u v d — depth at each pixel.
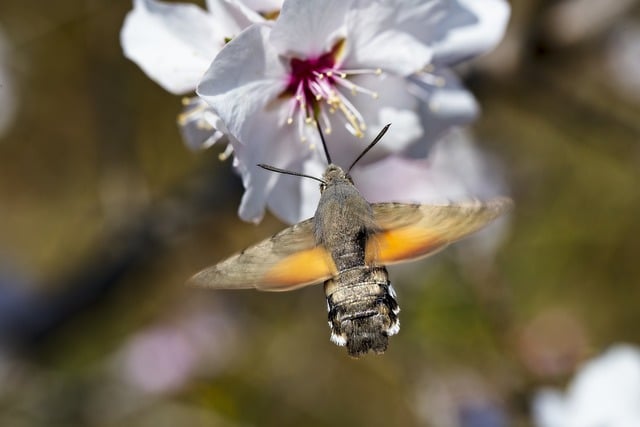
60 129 0.63
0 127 0.61
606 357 0.40
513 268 0.60
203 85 0.30
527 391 0.48
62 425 0.55
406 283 0.53
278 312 0.58
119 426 0.56
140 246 0.43
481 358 0.51
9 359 0.50
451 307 0.52
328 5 0.30
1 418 0.54
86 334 0.57
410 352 0.53
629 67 0.49
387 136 0.32
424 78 0.32
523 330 0.50
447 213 0.30
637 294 0.63
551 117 0.44
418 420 0.58
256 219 0.31
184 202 0.42
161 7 0.31
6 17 0.59
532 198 0.58
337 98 0.31
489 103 0.43
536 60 0.40
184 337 0.56
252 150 0.31
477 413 0.48
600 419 0.39
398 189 0.37
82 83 0.61
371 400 0.59
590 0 0.39
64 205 0.65
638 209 0.61
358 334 0.29
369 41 0.31
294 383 0.58
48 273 0.64
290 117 0.31
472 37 0.32
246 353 0.57
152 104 0.58
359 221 0.30
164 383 0.56
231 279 0.29
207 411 0.57
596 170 0.60
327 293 0.30
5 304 0.48
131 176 0.43
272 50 0.31
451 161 0.44
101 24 0.45
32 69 0.60
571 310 0.59
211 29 0.31
